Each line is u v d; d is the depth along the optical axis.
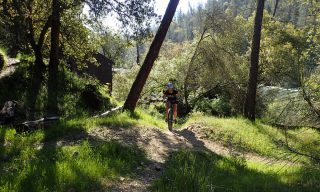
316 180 7.63
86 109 17.03
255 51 19.59
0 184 6.15
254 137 14.91
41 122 12.17
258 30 19.53
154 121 15.43
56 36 18.20
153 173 8.27
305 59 6.31
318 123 5.94
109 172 7.53
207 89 28.20
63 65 19.67
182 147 11.34
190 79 27.03
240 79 27.25
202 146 12.42
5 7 14.41
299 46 6.32
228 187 7.05
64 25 19.64
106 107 18.34
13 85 15.82
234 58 27.08
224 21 26.61
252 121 18.27
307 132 6.39
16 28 15.16
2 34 16.50
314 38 10.55
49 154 8.60
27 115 14.01
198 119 16.86
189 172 7.27
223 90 28.61
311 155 6.21
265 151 13.32
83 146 9.06
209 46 26.77
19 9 14.45
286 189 7.07
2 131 10.92
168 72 29.38
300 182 7.73
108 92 22.73
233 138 14.27
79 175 6.95
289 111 6.12
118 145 9.55
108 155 8.73
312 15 14.86
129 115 14.95
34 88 16.28
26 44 19.47
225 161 9.92
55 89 16.92
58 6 15.32
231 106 27.05
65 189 6.30
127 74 41.22
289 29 26.75
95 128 11.87
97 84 20.97
